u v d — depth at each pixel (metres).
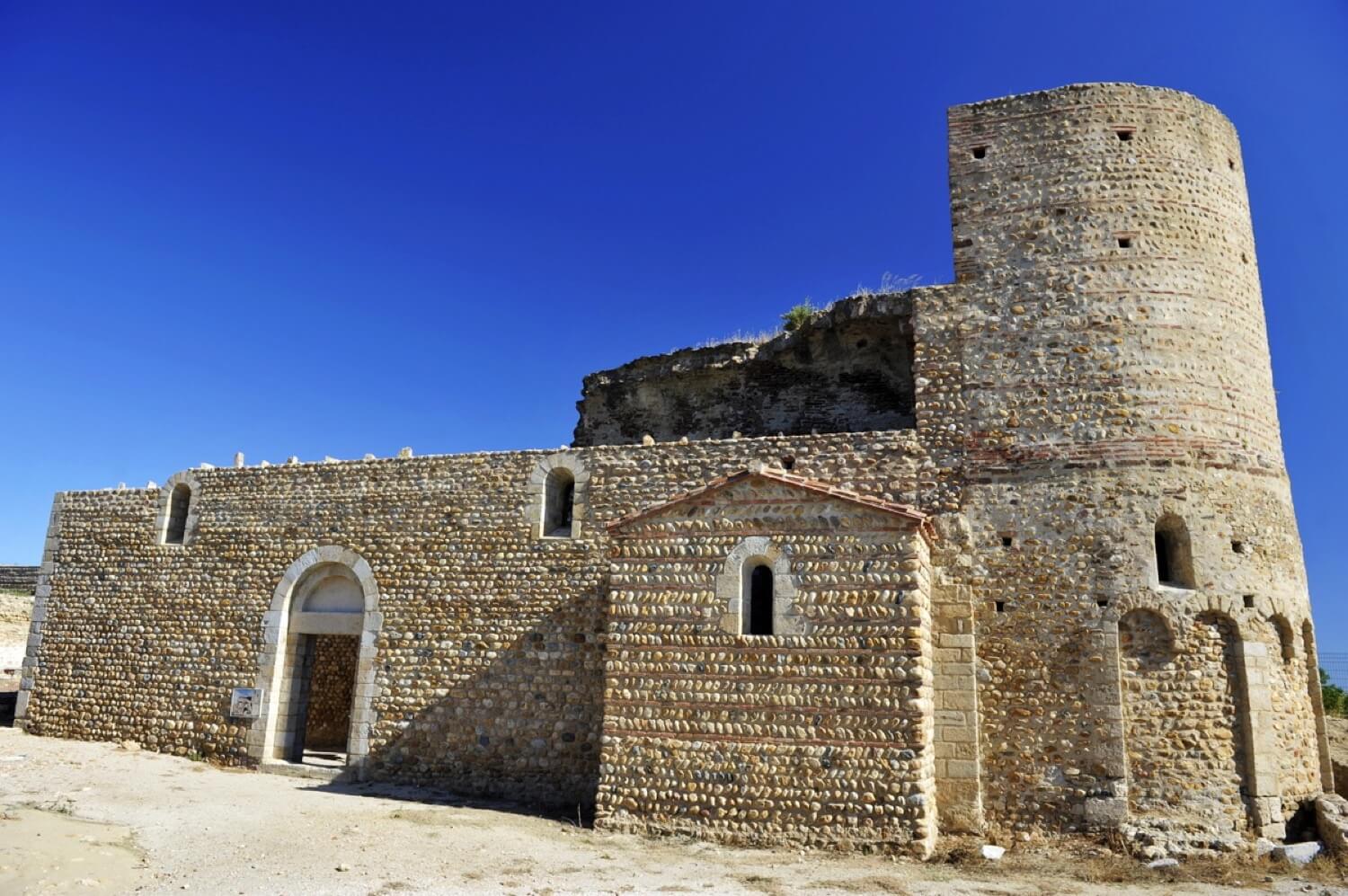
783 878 11.32
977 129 17.14
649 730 13.83
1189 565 14.40
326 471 19.77
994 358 15.86
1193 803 13.48
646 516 14.70
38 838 11.61
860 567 13.50
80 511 22.02
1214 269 15.95
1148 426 14.92
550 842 13.02
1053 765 13.91
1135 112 16.53
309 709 23.67
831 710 13.15
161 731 19.64
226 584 19.97
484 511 18.20
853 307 18.72
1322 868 12.37
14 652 31.58
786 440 16.52
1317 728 15.07
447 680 17.52
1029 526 14.92
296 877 10.66
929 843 12.74
